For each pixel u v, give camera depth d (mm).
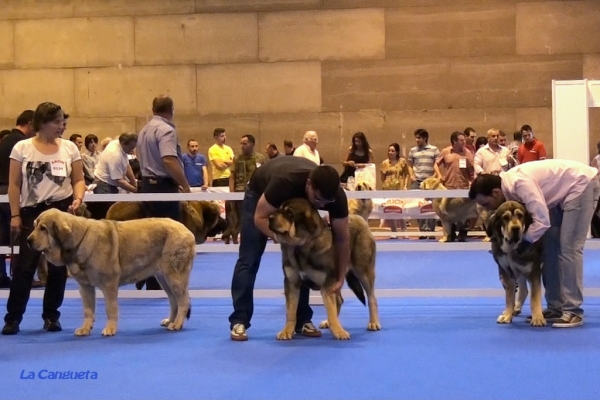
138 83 16500
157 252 6152
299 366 4789
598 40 15430
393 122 16047
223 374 4598
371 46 16016
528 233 5922
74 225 5715
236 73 16328
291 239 5258
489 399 3959
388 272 10242
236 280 5762
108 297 5949
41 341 5781
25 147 6184
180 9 16359
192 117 16469
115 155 9344
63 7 16547
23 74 16703
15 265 6195
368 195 7219
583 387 4168
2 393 4227
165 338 5840
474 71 15797
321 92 16172
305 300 5910
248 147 12734
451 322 6453
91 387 4336
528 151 13484
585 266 10609
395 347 5371
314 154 13094
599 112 15531
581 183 6066
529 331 5953
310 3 16094
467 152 13891
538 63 15609
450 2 15773
